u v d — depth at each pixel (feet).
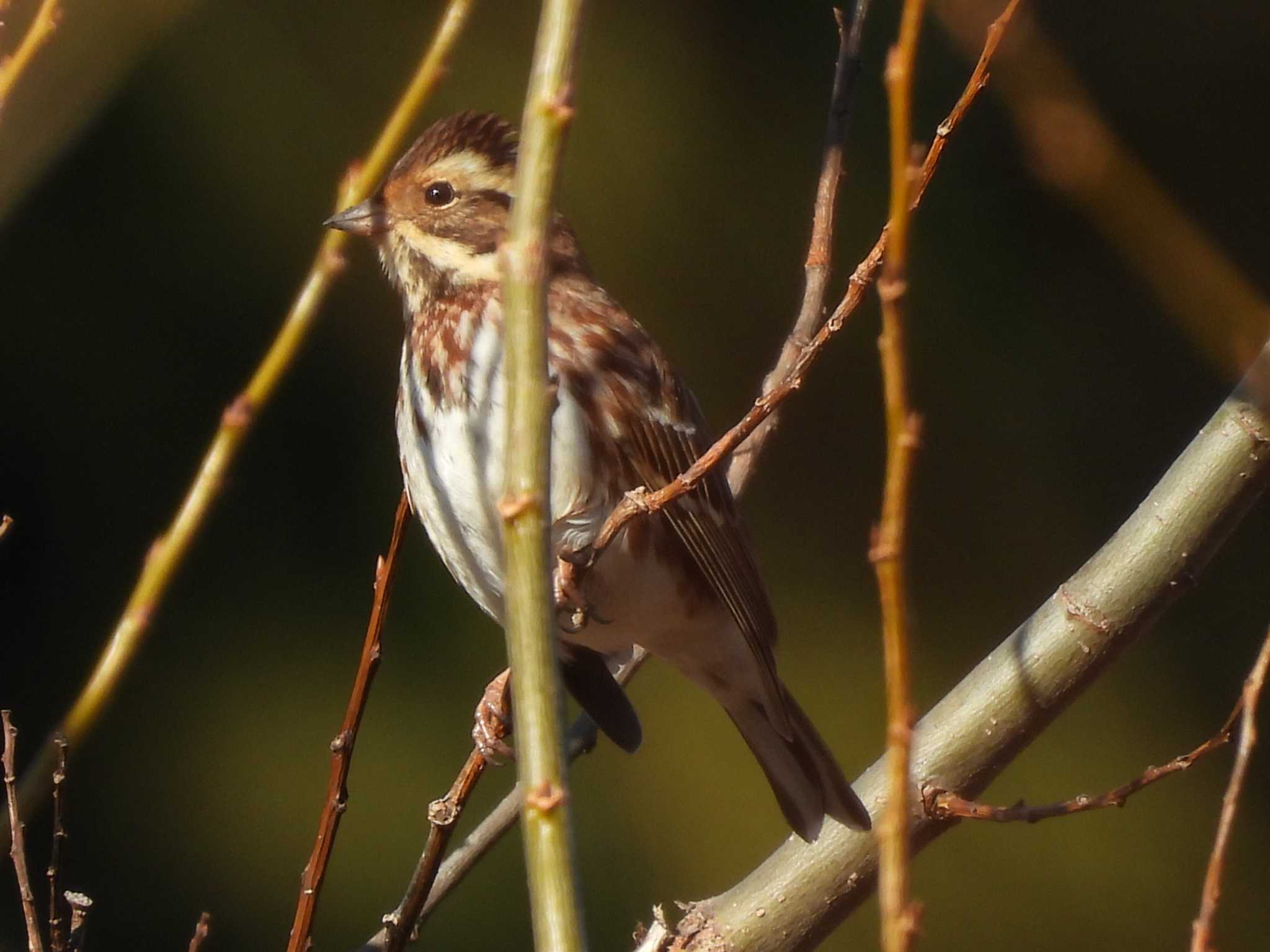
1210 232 44.27
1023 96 11.03
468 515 22.27
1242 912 39.29
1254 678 14.01
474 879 37.81
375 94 40.65
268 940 37.68
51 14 15.88
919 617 41.55
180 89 39.96
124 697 38.63
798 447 41.96
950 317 42.83
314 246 40.19
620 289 41.55
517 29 41.47
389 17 41.11
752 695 24.61
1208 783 40.22
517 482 12.06
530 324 12.17
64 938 17.08
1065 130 10.93
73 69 16.98
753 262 42.16
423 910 19.69
